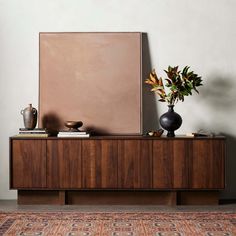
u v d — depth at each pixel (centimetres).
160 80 425
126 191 420
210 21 447
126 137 411
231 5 447
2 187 451
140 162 411
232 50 448
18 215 376
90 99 447
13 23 447
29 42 448
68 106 447
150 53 449
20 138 413
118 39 446
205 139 410
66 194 420
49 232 327
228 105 450
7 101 449
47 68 447
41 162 413
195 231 329
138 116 446
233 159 451
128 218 366
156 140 410
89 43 447
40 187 414
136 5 447
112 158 412
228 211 392
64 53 447
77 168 412
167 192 420
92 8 448
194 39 448
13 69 448
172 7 447
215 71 449
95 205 417
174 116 423
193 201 420
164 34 448
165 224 347
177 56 449
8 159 450
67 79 447
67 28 448
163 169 411
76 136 415
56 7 448
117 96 446
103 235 320
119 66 446
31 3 447
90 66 447
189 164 411
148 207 409
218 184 411
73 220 360
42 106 447
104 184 412
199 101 450
